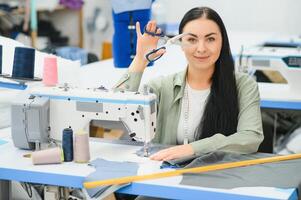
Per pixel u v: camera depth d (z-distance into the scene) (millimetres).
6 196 2268
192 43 2301
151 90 2436
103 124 2852
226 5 6254
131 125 2156
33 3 5379
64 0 6062
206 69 2361
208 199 1768
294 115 3766
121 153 2191
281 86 3666
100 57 6605
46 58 2332
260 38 5215
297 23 6035
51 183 1970
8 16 5637
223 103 2354
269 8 6105
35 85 2352
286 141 3590
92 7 6785
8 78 2270
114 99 2152
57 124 2230
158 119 2457
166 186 1811
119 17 3467
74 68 2898
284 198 1706
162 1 6398
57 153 2061
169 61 4078
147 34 2381
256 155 2184
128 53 3598
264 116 3578
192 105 2422
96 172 1951
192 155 2098
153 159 2096
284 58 3453
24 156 2164
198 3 6332
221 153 2092
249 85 2385
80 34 6484
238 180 1862
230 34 5633
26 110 2189
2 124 2701
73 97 2197
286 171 1971
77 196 2182
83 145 2066
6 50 2795
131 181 1856
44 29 6129
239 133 2229
